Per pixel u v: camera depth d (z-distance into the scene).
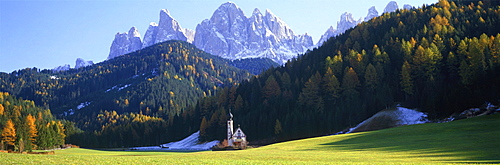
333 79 170.38
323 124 156.25
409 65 161.62
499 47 147.12
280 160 66.88
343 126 153.62
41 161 55.88
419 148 76.94
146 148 196.62
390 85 165.25
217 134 188.12
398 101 156.12
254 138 175.00
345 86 168.00
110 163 56.91
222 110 191.00
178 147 194.62
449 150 70.25
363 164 56.72
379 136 104.31
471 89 139.12
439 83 150.00
